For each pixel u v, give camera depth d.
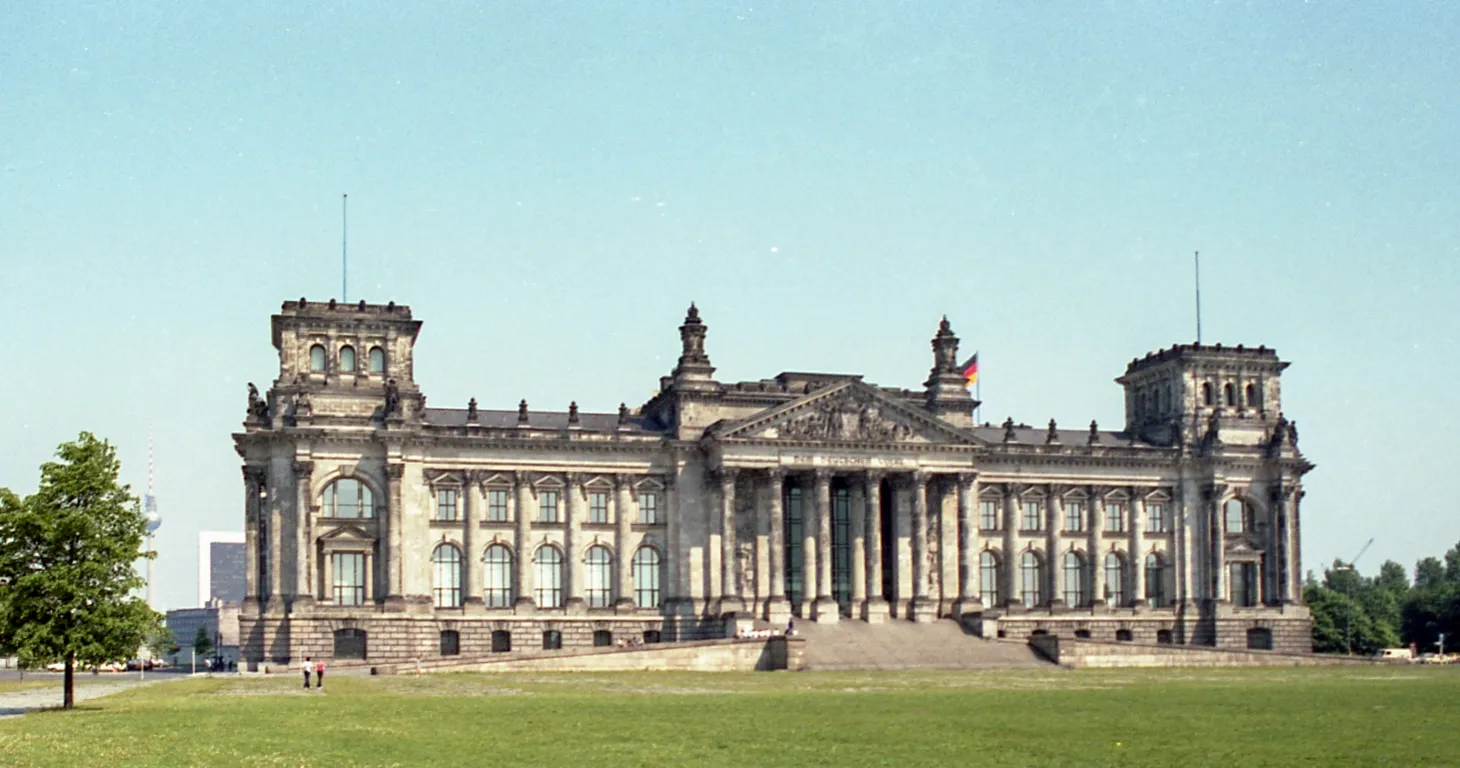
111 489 102.31
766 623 184.38
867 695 117.62
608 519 188.88
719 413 192.25
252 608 176.12
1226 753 73.75
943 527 195.38
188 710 101.50
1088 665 173.62
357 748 76.94
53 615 99.19
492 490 185.62
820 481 190.00
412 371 184.50
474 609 182.25
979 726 88.56
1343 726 87.62
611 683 136.50
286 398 178.88
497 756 73.38
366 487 179.50
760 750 75.94
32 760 70.56
